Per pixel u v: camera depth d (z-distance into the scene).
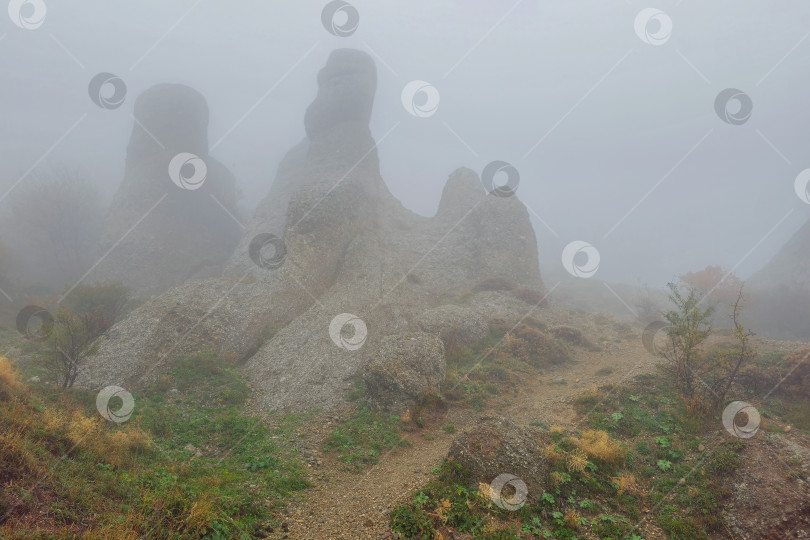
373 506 7.62
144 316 17.47
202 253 39.91
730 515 7.46
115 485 6.51
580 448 9.48
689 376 11.95
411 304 23.08
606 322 25.69
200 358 15.91
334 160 40.44
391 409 12.57
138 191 38.97
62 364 12.66
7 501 5.15
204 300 19.77
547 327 22.77
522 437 9.17
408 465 9.61
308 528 6.77
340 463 9.70
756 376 11.97
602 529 7.26
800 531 6.77
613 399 12.41
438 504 7.33
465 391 14.41
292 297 21.80
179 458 9.05
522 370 16.91
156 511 5.78
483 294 26.31
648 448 9.74
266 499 7.51
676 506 7.91
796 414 10.51
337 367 15.90
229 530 5.97
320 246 24.92
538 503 7.76
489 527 6.89
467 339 19.28
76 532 5.00
